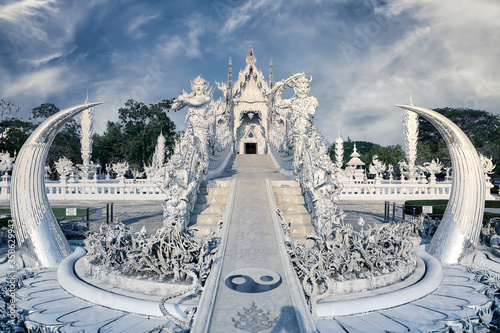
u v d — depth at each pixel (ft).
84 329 18.30
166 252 25.43
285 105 59.98
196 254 25.91
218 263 23.94
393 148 189.47
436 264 29.22
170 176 30.81
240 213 34.17
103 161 175.42
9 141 130.52
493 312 21.47
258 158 92.43
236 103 123.13
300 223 37.24
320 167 35.06
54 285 26.20
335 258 24.82
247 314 18.40
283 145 61.67
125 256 27.73
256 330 17.02
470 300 22.75
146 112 172.76
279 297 20.10
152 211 65.05
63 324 18.94
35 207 31.40
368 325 19.15
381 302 21.76
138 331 18.40
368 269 25.88
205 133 49.03
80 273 27.68
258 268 23.62
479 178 32.68
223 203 41.57
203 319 17.56
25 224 30.91
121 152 166.09
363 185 88.17
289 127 58.54
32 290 25.03
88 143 92.07
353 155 109.81
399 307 21.93
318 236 28.73
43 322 19.17
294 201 41.81
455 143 33.78
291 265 23.57
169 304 20.95
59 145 150.51
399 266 26.22
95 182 89.97
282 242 27.09
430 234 42.50
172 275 24.41
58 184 84.38
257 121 129.08
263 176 57.31
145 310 20.76
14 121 144.97
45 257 30.86
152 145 165.99
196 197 41.55
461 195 33.04
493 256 34.53
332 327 18.97
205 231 35.63
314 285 21.49
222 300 19.77
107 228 32.55
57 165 85.61
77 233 41.14
